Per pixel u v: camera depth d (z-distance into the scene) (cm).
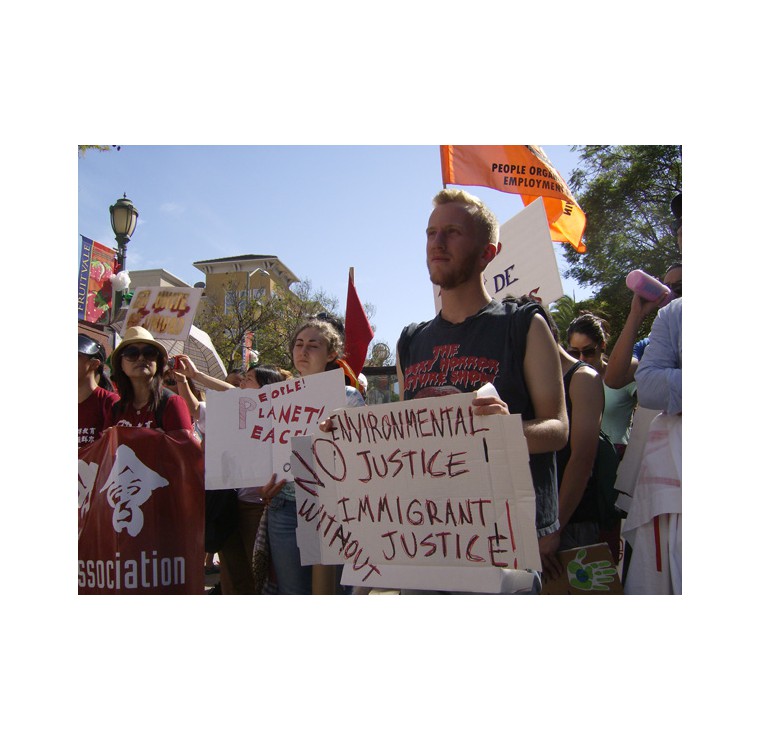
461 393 211
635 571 254
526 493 192
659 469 248
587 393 272
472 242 226
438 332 234
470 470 202
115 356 316
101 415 333
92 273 762
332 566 290
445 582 203
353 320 427
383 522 217
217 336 2466
